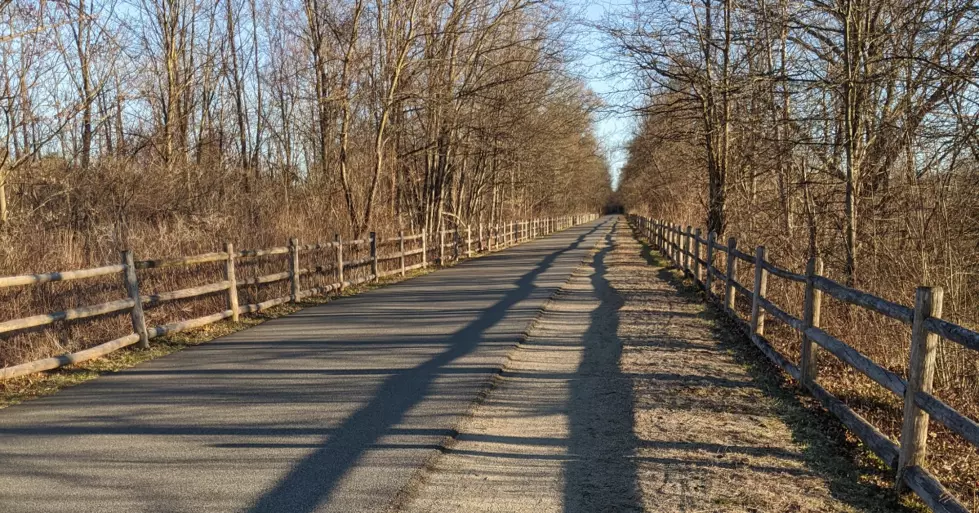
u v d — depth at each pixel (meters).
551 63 21.62
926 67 8.96
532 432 5.16
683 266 17.31
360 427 5.20
